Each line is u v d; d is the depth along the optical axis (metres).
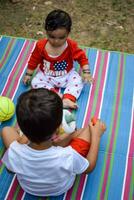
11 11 3.17
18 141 1.80
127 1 3.26
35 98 1.47
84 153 1.85
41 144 1.53
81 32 2.98
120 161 2.00
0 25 3.05
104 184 1.90
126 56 2.61
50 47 2.21
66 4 3.23
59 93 2.33
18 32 2.98
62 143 1.83
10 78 2.44
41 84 2.34
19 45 2.69
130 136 2.12
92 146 1.86
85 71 2.34
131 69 2.52
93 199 1.84
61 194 1.86
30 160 1.56
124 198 1.84
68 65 2.30
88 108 2.27
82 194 1.86
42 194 1.82
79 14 3.13
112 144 2.07
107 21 3.07
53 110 1.46
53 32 2.06
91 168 1.80
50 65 2.27
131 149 2.06
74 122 1.99
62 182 1.72
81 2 3.25
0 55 2.60
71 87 2.30
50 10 3.17
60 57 2.23
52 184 1.71
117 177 1.93
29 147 1.56
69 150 1.62
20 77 2.45
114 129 2.15
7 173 1.94
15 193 1.87
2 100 2.14
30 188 1.79
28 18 3.11
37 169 1.60
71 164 1.62
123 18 3.11
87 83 2.40
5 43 2.70
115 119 2.21
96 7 3.20
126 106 2.29
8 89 2.38
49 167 1.58
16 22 3.07
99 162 1.99
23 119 1.46
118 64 2.55
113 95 2.35
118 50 2.84
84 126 2.17
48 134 1.50
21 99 1.49
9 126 2.13
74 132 1.96
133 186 1.89
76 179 1.92
